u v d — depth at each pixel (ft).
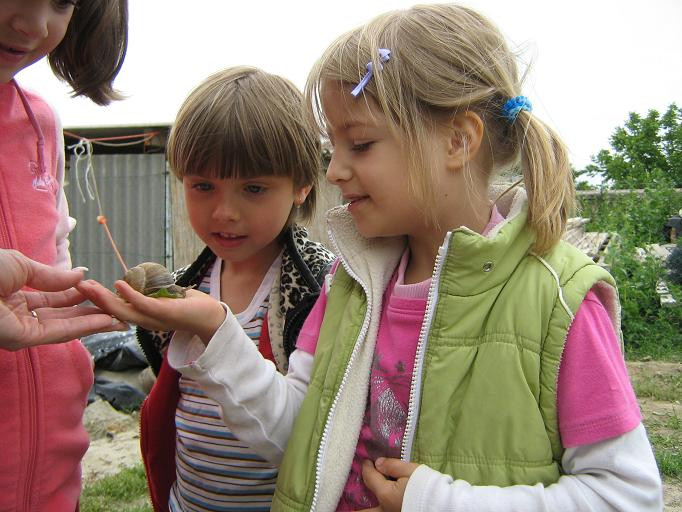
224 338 1.59
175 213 9.32
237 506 2.04
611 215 12.90
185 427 2.10
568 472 1.39
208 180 2.00
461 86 1.52
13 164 1.79
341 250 1.76
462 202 1.58
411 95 1.49
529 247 1.54
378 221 1.56
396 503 1.41
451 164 1.54
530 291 1.46
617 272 9.89
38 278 1.46
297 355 1.86
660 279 10.39
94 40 2.00
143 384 6.39
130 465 5.14
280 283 2.13
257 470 2.02
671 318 9.62
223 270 2.32
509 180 1.72
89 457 5.30
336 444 1.60
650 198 13.79
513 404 1.39
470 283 1.49
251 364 1.65
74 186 9.64
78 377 1.89
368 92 1.50
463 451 1.42
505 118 1.60
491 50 1.59
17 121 1.83
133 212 9.59
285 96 2.10
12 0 1.45
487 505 1.32
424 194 1.51
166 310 1.50
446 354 1.48
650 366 7.85
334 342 1.70
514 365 1.41
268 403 1.67
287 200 2.08
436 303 1.52
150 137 9.14
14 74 1.64
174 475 2.31
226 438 2.03
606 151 30.99
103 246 9.66
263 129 1.94
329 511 1.57
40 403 1.76
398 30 1.55
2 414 1.67
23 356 1.71
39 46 1.60
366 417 1.64
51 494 1.81
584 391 1.36
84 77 2.06
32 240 1.80
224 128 1.91
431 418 1.47
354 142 1.54
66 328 1.41
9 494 1.69
